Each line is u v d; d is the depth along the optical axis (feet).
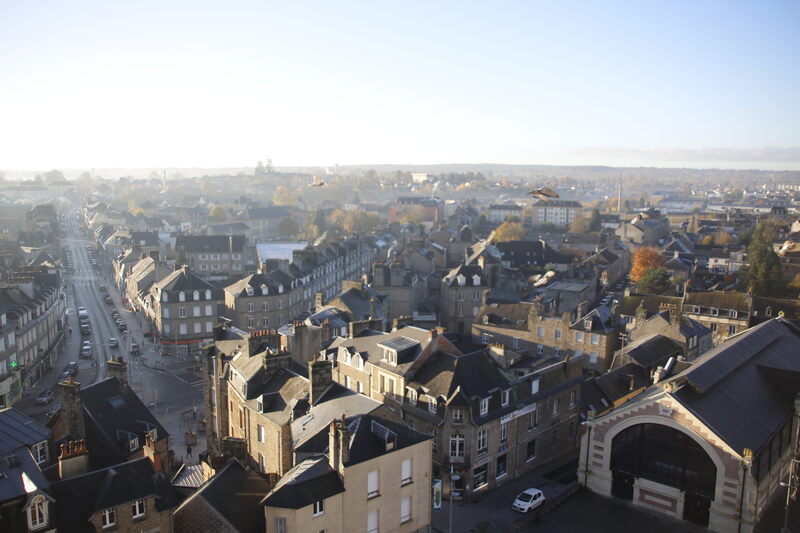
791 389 222.07
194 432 277.44
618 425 204.44
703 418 184.65
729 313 375.25
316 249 542.57
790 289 490.08
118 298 583.99
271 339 233.96
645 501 200.64
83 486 138.31
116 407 200.34
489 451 218.18
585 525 191.72
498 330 353.31
